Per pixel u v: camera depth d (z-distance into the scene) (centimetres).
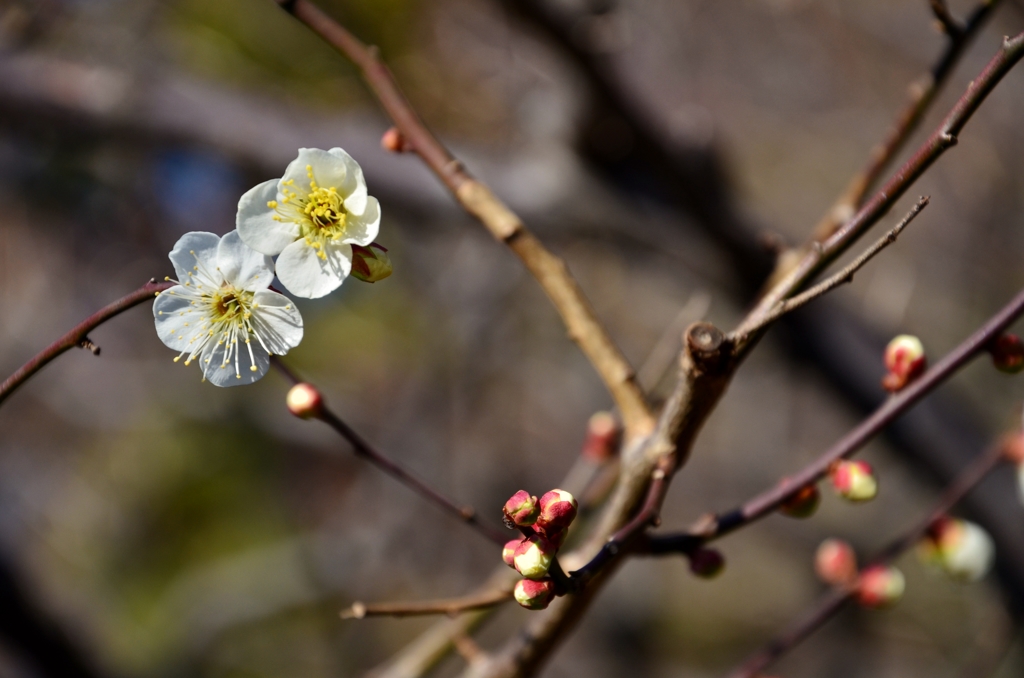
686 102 655
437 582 802
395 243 692
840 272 183
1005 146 748
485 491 783
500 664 248
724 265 534
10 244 745
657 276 662
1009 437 284
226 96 516
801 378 633
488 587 306
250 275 205
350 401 741
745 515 227
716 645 853
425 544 761
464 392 741
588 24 463
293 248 201
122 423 769
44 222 719
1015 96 718
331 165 202
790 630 307
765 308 206
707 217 512
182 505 784
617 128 512
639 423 230
